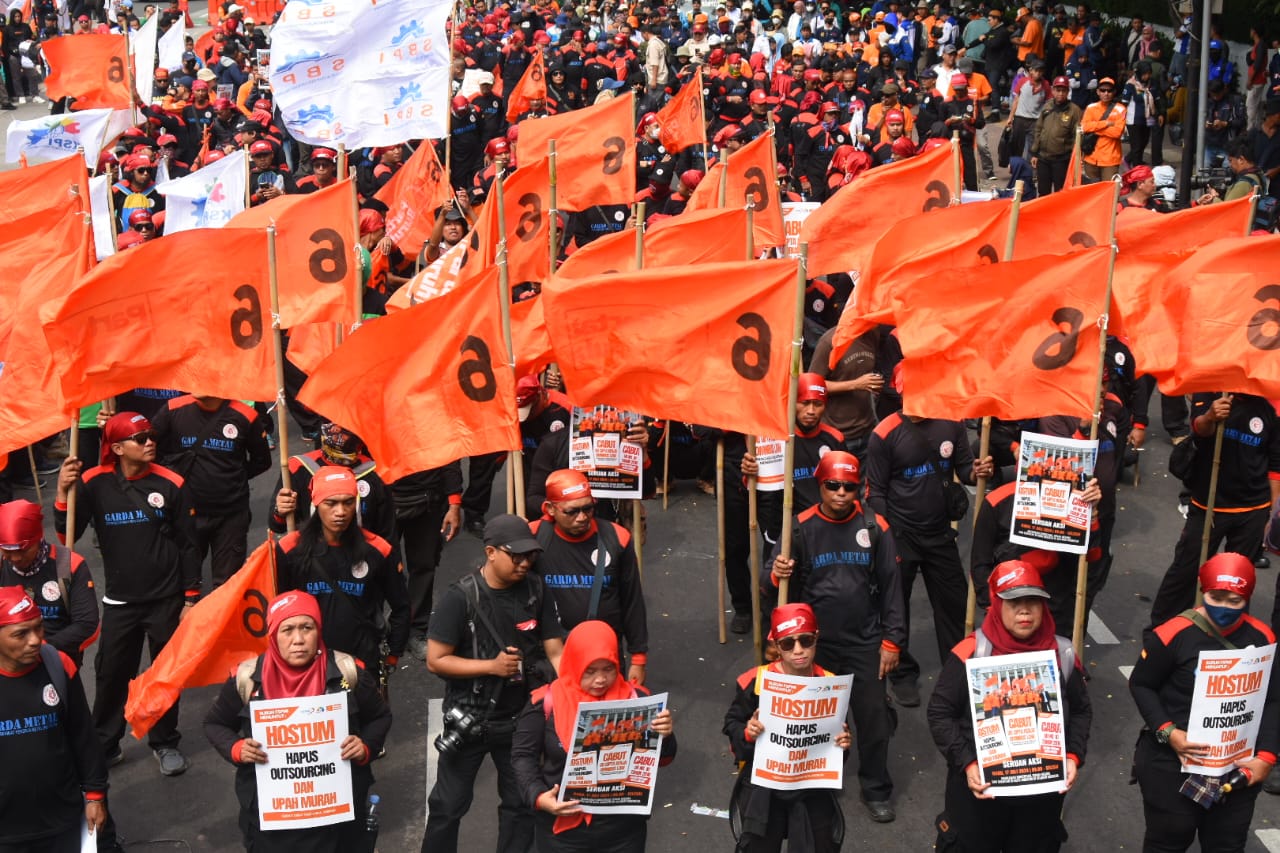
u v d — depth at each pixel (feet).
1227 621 22.35
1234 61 86.02
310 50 46.26
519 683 23.52
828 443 31.50
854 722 29.55
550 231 41.06
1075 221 32.71
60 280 30.17
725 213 35.45
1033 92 80.48
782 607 22.03
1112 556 38.42
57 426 29.58
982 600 30.66
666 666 33.14
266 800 21.27
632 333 26.58
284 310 29.07
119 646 28.86
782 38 111.55
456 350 27.12
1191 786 22.47
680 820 27.32
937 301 28.50
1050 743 21.59
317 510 25.89
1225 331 29.53
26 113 114.52
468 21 120.16
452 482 32.76
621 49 97.14
